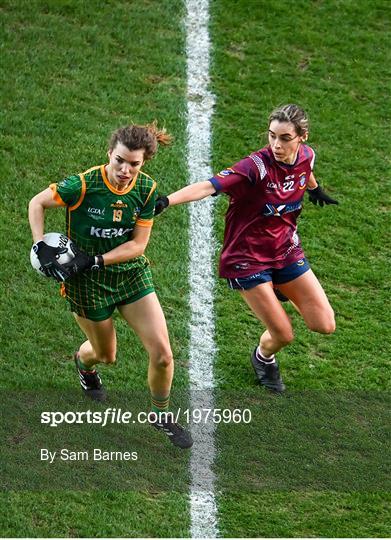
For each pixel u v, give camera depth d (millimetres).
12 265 30922
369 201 35000
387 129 37969
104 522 24156
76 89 37562
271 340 27453
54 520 24062
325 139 37188
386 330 30562
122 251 24000
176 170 35031
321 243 33281
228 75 39156
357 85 39625
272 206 25625
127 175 22672
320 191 28344
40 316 29578
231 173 25234
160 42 40062
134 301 24734
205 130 36750
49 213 32812
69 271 23406
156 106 37438
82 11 40656
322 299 26828
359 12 42844
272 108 38125
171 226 33062
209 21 41250
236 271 26406
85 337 29266
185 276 31547
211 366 29062
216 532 24281
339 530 24641
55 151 34969
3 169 34000
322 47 41031
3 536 23484
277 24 41656
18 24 39750
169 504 24875
